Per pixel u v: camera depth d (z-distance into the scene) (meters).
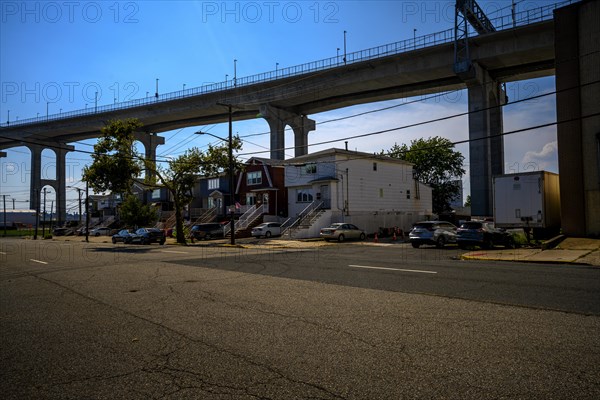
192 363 5.26
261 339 6.16
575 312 7.32
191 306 8.50
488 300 8.41
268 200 44.53
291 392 4.34
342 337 6.14
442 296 8.91
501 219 23.11
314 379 4.65
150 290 10.50
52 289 11.22
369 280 11.29
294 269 14.09
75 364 5.36
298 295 9.34
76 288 11.21
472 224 21.94
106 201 85.94
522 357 5.17
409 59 52.62
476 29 49.22
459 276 11.71
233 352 5.62
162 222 59.81
